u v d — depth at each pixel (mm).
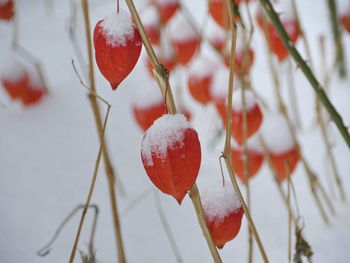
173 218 1144
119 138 1414
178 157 743
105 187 1224
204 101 1230
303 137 1506
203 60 1204
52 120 1445
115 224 906
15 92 1399
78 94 1557
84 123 1447
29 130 1393
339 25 1562
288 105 1666
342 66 1733
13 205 1122
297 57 891
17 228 1055
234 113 952
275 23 893
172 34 1217
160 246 1057
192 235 1093
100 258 1021
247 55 999
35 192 1177
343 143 1482
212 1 1030
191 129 753
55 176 1235
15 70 1381
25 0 2369
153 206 1177
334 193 1256
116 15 762
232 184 812
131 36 756
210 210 801
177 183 750
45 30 1942
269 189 1271
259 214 1170
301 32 1127
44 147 1338
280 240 1081
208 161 1386
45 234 1050
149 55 761
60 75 1650
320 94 899
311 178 1104
